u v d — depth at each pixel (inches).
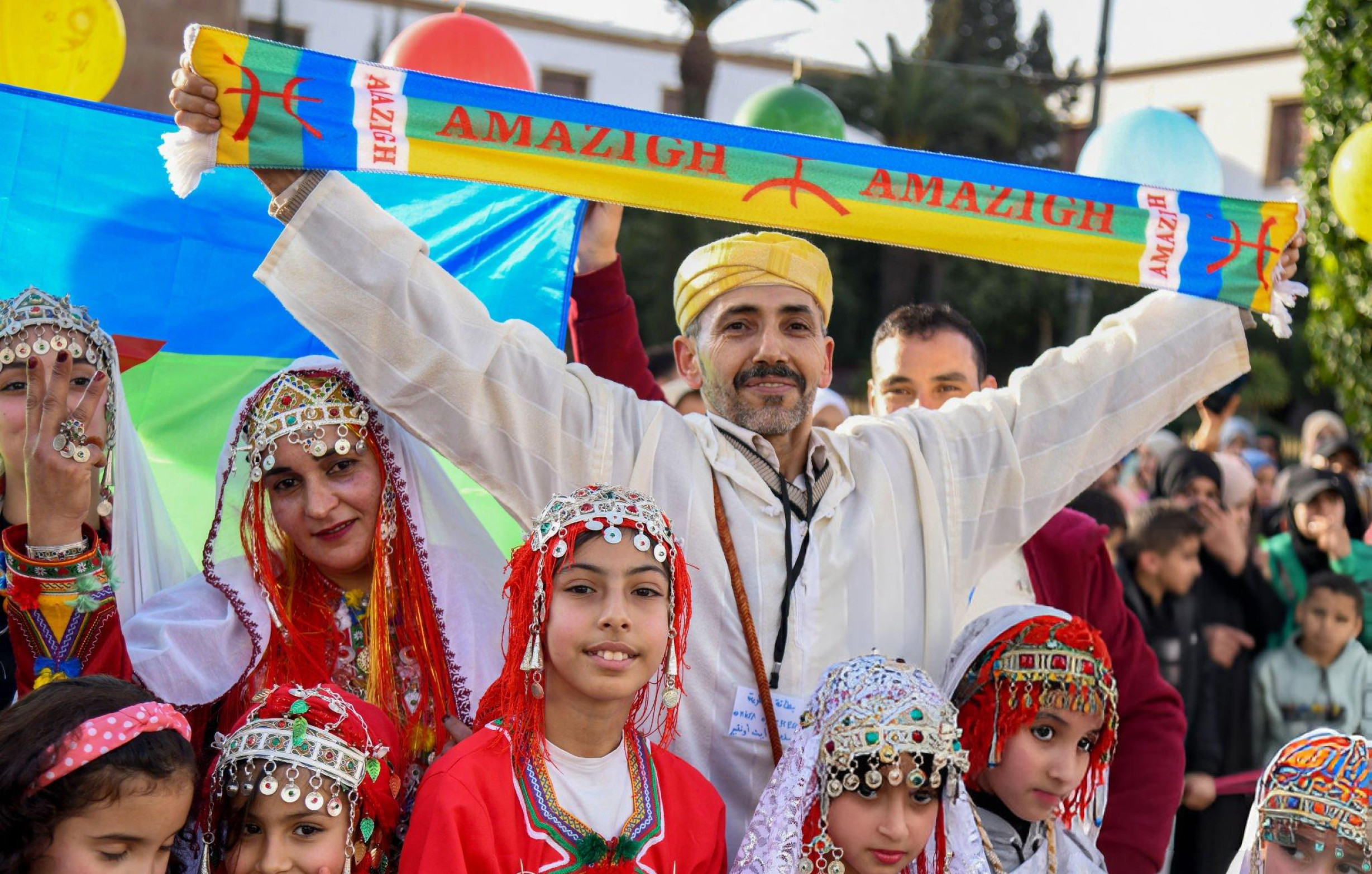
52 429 103.2
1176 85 1222.3
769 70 935.0
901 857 104.8
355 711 99.9
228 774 94.6
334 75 109.0
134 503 114.9
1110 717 118.1
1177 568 192.9
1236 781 180.4
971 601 144.7
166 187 139.0
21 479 110.7
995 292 911.7
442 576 113.9
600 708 99.7
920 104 818.8
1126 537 201.2
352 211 110.3
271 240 142.2
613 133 115.1
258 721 96.1
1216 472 242.1
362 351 110.7
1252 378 909.2
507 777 97.6
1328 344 343.3
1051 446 130.1
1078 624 116.6
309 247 109.7
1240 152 1182.3
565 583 99.0
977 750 116.0
